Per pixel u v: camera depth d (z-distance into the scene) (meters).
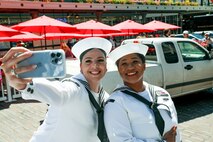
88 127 1.77
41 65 1.27
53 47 16.75
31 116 5.99
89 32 12.66
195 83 6.21
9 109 6.64
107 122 1.85
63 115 1.67
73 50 1.83
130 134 1.85
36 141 1.77
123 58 1.98
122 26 12.41
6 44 14.38
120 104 1.88
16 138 4.79
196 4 24.50
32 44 15.71
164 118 1.93
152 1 20.70
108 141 1.88
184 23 25.86
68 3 16.11
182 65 5.91
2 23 16.05
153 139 1.86
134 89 2.00
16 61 1.21
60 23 9.85
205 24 23.72
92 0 17.56
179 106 6.38
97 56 1.77
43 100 1.43
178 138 2.13
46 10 16.45
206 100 6.79
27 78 1.29
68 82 1.69
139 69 1.97
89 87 1.82
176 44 5.96
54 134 1.71
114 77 4.75
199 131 4.81
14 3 14.12
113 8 18.28
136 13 21.92
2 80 7.77
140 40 5.87
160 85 5.55
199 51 6.40
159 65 5.56
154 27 14.38
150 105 1.91
